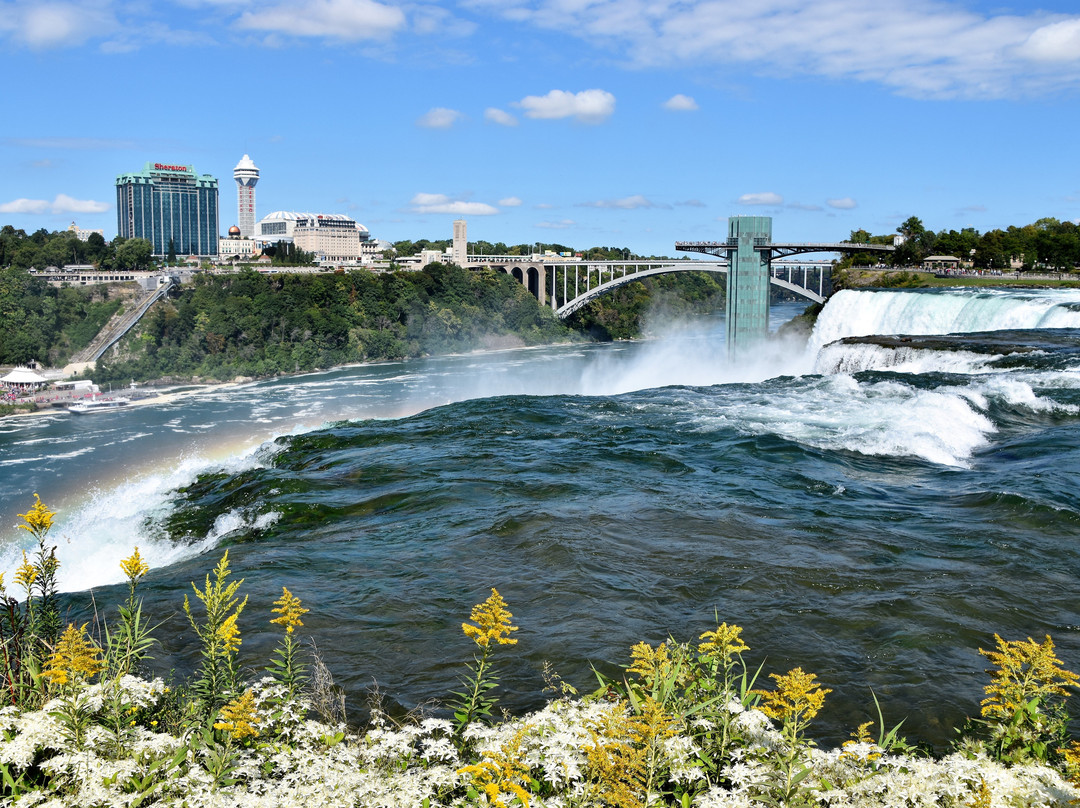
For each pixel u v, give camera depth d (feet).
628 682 18.51
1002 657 17.89
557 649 28.50
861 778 15.05
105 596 35.55
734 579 35.19
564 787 14.34
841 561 37.40
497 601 17.92
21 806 13.53
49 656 18.30
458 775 15.05
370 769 15.62
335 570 37.73
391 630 30.58
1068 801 13.87
